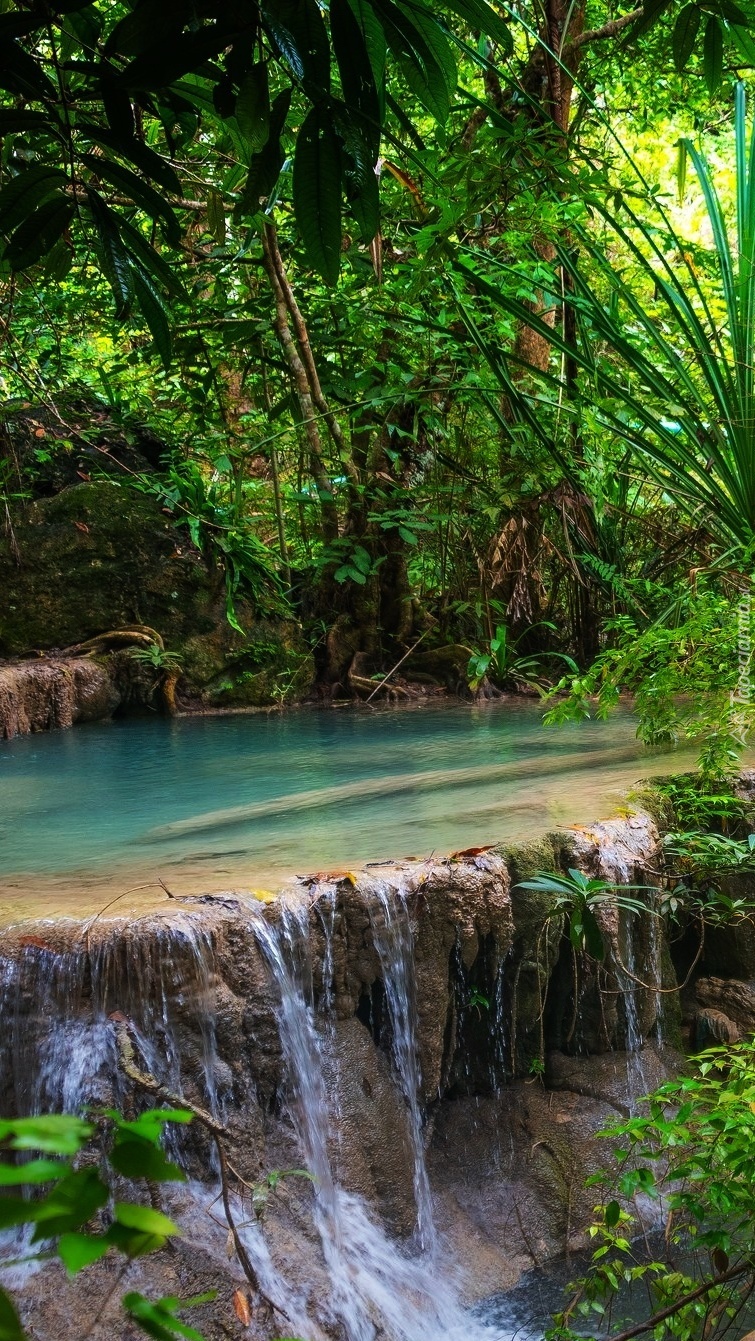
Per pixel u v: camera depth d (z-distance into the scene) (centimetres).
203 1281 269
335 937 313
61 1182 63
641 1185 257
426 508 802
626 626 496
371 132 189
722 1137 248
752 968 419
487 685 774
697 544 738
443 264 618
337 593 808
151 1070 274
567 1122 364
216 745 596
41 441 759
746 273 599
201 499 765
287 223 748
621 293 659
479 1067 360
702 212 1255
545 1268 339
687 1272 330
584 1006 375
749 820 428
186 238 767
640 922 384
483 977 350
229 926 290
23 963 277
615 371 816
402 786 461
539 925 354
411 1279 313
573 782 453
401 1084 328
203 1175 285
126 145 196
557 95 712
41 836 386
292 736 625
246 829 388
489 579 804
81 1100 269
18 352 745
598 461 766
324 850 354
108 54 180
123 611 732
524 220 648
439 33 192
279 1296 279
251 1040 291
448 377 773
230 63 184
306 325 816
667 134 1177
